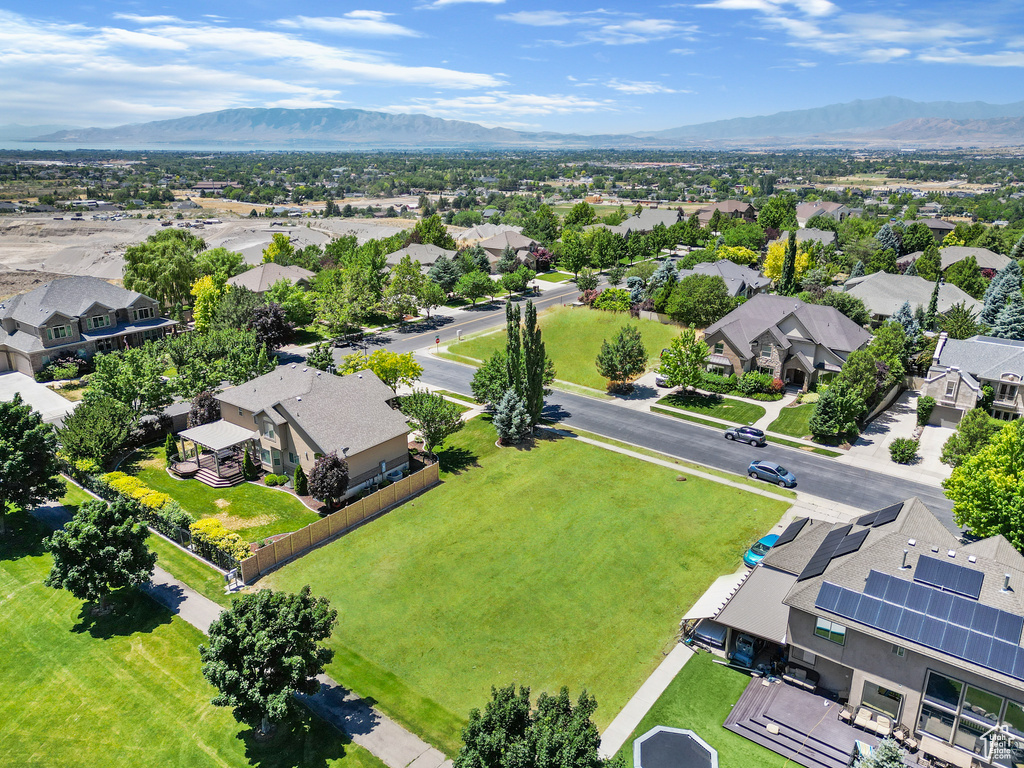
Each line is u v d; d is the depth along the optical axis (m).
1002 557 28.83
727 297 85.00
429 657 31.78
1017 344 59.72
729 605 31.58
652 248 139.75
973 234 129.38
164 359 64.50
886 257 113.75
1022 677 23.12
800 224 167.50
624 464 52.41
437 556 40.00
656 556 39.91
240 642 25.72
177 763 25.86
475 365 76.75
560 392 69.88
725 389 68.25
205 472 49.06
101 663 31.14
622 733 26.94
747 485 48.84
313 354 65.25
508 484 49.12
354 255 116.00
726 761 25.44
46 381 69.50
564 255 125.94
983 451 37.41
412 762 25.94
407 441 51.81
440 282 105.88
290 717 27.59
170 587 36.78
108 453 48.81
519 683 30.06
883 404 63.47
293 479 48.16
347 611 35.03
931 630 25.23
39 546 40.88
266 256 121.81
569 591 36.66
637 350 66.44
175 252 97.69
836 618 26.89
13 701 28.91
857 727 26.75
